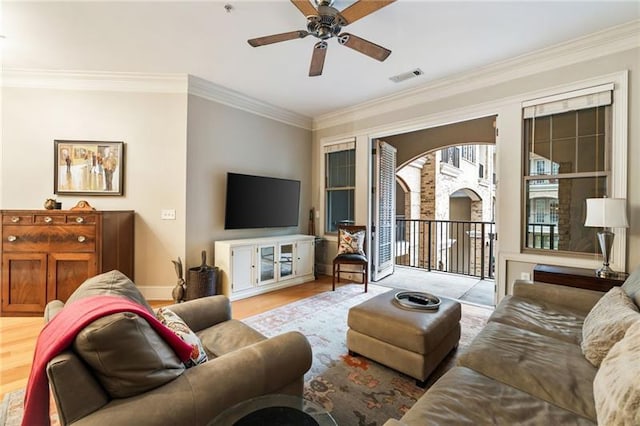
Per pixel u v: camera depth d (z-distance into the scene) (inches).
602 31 103.5
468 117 140.8
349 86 152.5
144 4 91.7
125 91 142.6
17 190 135.5
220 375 42.2
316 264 207.5
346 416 65.0
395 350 79.2
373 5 74.6
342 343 99.5
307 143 208.5
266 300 146.3
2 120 134.1
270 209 180.7
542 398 46.7
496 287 132.2
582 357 56.8
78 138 139.7
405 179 256.2
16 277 119.2
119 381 36.0
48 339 38.3
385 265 197.9
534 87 122.3
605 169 109.6
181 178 146.6
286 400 44.2
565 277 100.9
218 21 100.7
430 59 124.2
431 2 89.4
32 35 108.5
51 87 137.7
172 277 147.3
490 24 100.3
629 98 103.3
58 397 32.8
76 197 139.6
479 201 372.8
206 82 149.7
